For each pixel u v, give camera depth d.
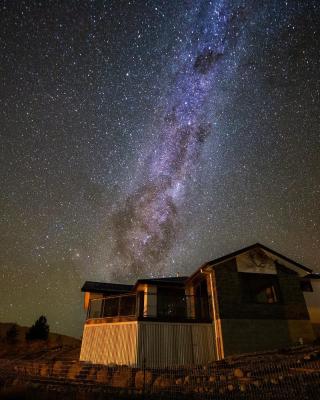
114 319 15.89
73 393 8.49
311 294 16.88
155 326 14.88
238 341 14.00
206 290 17.75
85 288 20.05
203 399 7.80
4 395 8.23
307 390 7.54
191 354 14.38
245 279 15.76
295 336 14.46
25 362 15.34
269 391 7.92
